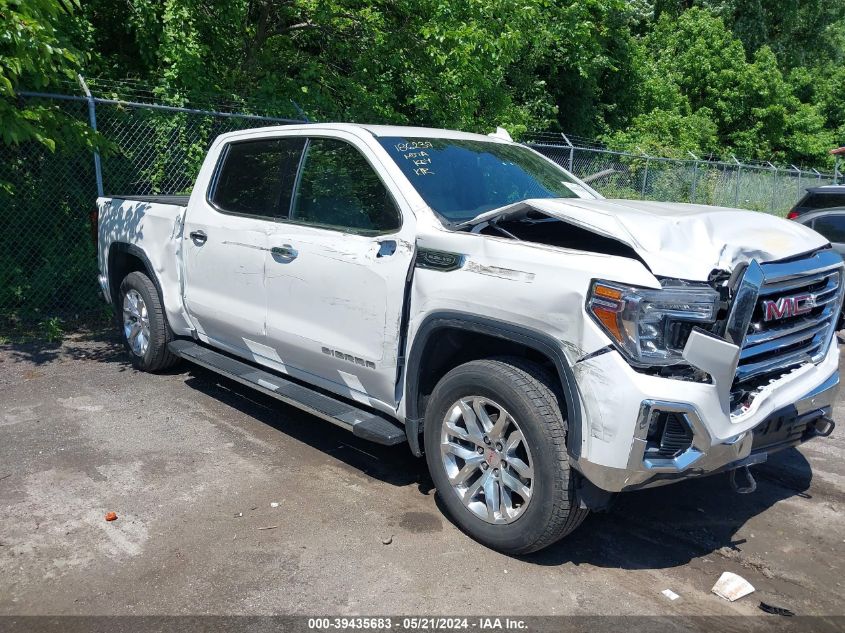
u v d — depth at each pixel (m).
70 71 6.52
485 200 4.20
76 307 8.10
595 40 19.84
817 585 3.38
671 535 3.81
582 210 3.41
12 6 5.64
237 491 4.12
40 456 4.50
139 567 3.36
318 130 4.52
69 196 8.04
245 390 5.82
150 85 9.30
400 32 10.48
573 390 3.07
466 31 9.60
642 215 3.35
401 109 11.41
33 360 6.48
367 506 3.98
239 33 10.29
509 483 3.39
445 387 3.59
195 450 4.66
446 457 3.68
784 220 3.85
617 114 22.86
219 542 3.58
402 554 3.51
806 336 3.64
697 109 27.11
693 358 2.96
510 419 3.33
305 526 3.75
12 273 7.64
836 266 3.73
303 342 4.37
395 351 3.83
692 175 16.80
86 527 3.70
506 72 16.83
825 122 31.80
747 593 3.26
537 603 3.15
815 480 4.55
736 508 4.14
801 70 30.95
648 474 3.01
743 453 3.23
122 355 6.71
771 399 3.38
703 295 3.01
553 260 3.18
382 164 4.07
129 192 8.44
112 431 4.92
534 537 3.29
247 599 3.14
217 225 5.03
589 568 3.45
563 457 3.16
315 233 4.29
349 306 4.06
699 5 30.52
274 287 4.56
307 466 4.47
